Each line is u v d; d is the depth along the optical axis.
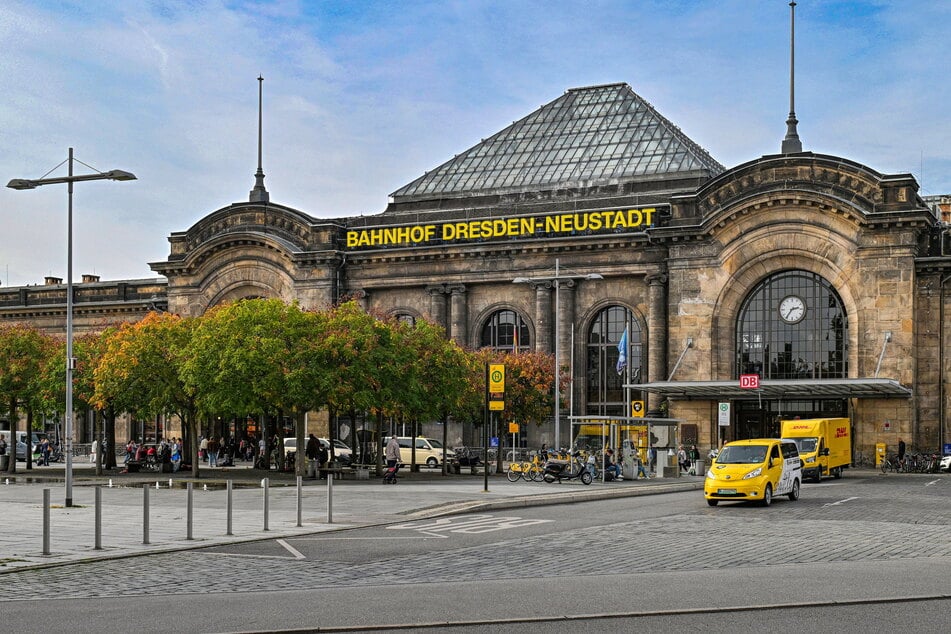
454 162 98.81
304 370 59.44
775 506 42.44
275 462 83.88
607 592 19.97
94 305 106.31
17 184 43.62
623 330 84.12
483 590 20.33
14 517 36.84
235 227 95.19
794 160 76.88
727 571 23.11
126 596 20.30
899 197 73.94
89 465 85.62
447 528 33.34
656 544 28.70
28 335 74.56
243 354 60.12
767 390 72.69
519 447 86.19
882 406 73.75
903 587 20.34
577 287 84.94
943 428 74.56
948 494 49.00
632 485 55.59
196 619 17.42
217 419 92.88
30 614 18.09
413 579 22.31
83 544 28.50
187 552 27.17
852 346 74.75
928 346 75.12
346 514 37.47
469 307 88.81
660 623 16.81
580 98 100.06
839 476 65.31
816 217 75.81
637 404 72.44
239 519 35.72
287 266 92.12
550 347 85.06
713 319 78.56
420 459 83.19
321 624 16.81
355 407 64.62
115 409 68.50
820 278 76.44
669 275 80.38
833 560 25.27
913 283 73.56
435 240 88.38
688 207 80.31
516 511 40.47
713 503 42.94
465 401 69.44
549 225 85.12
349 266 91.56
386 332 64.12
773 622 16.86
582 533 31.67
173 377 64.25
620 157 92.00
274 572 23.47
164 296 104.69
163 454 71.19
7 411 75.44
